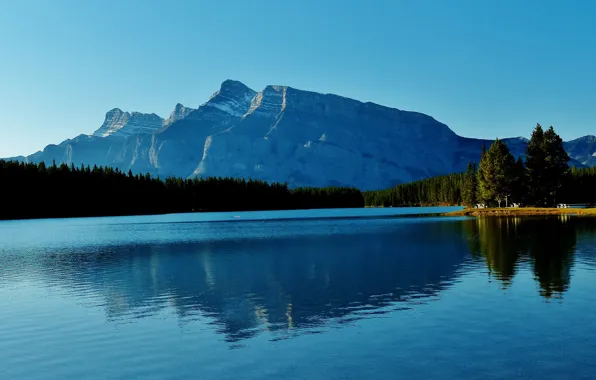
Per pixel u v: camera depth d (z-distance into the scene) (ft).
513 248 177.88
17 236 326.44
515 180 467.93
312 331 79.97
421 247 195.93
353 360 66.33
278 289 115.34
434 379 59.36
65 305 104.17
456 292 104.68
